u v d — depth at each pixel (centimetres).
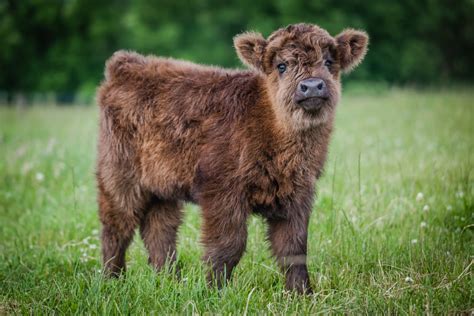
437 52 3741
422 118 1731
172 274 666
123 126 756
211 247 665
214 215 664
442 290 595
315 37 667
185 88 729
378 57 3494
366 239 732
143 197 768
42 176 1110
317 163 670
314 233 772
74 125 1989
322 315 567
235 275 679
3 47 3938
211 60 3466
